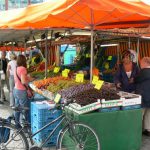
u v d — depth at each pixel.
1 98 10.06
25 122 4.41
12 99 8.77
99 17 5.00
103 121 4.66
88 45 10.52
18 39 11.30
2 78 10.16
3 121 4.28
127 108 4.89
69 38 9.10
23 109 4.63
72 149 4.41
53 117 5.18
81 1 3.79
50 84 6.36
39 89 6.54
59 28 6.62
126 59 6.16
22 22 4.35
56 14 3.92
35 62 12.30
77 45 11.10
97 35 7.86
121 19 5.37
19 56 6.41
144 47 9.47
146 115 6.04
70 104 4.75
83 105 4.52
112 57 10.55
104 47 11.06
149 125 6.05
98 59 10.84
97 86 4.98
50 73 8.88
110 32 7.24
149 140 5.83
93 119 4.57
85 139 4.45
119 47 10.33
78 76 6.06
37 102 5.59
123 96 4.97
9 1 19.52
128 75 6.13
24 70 6.33
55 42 10.00
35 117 5.34
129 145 4.94
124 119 4.83
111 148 4.78
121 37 8.48
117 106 4.79
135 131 4.97
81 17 4.73
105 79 9.90
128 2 4.28
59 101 5.16
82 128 4.43
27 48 13.09
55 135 5.08
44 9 4.36
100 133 4.66
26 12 4.67
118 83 6.12
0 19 5.40
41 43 10.80
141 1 4.64
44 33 8.48
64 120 4.47
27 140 4.30
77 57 11.77
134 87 6.09
